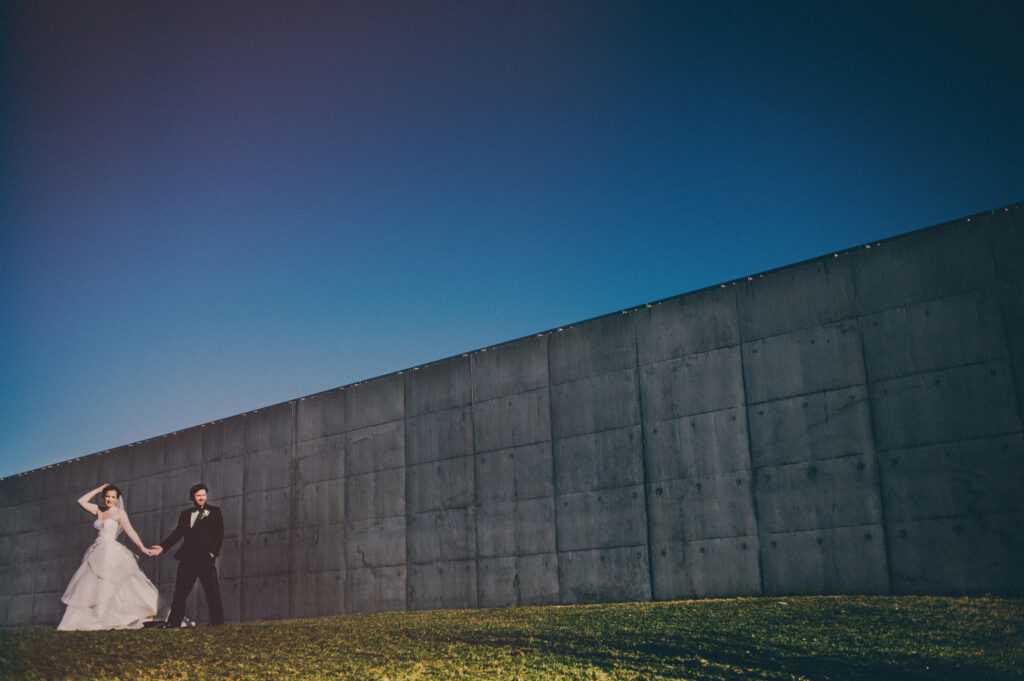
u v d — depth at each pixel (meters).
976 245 9.13
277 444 15.90
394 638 7.32
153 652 6.77
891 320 9.53
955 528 8.81
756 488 10.14
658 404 11.09
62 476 20.03
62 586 19.41
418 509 13.51
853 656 6.42
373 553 14.01
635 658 6.36
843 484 9.55
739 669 6.06
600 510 11.39
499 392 12.80
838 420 9.69
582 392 11.85
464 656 6.47
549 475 12.00
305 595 14.89
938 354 9.19
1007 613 7.42
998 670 6.01
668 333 11.16
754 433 10.27
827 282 10.01
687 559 10.52
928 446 9.09
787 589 9.73
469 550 12.73
